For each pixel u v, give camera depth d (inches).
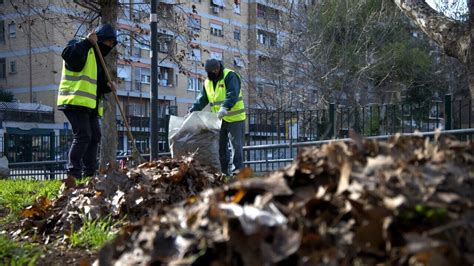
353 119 364.2
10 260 119.3
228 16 1568.7
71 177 192.5
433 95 1114.1
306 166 73.2
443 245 56.6
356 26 985.5
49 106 1282.0
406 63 1066.1
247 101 1069.1
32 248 133.1
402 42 1086.4
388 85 1039.6
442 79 1064.8
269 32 1007.0
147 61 1425.9
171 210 75.6
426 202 61.0
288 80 948.0
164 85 1512.1
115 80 379.9
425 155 72.2
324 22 926.4
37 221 162.2
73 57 255.1
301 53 882.1
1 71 1337.4
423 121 335.9
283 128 414.6
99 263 75.4
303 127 399.5
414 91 1117.7
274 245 61.2
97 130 280.1
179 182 176.6
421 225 61.1
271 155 407.2
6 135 628.1
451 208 61.1
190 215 69.1
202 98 323.3
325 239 61.7
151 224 73.3
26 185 296.8
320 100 871.1
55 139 615.5
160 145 515.2
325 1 944.9
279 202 69.4
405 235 58.7
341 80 919.7
